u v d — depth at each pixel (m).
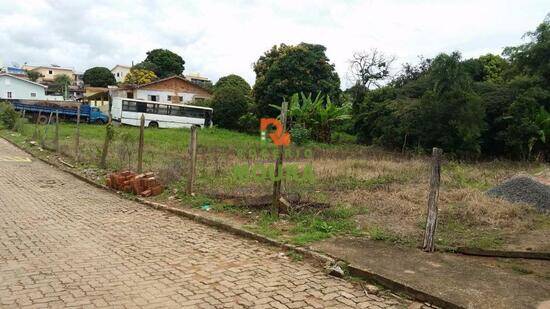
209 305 3.94
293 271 4.89
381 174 12.35
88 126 32.91
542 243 5.84
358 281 4.61
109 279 4.53
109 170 12.70
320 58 35.28
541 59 21.97
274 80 34.41
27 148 19.00
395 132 22.75
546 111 20.25
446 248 5.48
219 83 48.81
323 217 7.07
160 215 7.77
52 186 10.65
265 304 3.98
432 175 5.41
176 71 63.19
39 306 3.81
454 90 19.88
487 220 7.02
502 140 20.97
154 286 4.36
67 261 5.09
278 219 6.99
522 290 4.20
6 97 50.47
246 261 5.22
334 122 29.11
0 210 7.77
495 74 27.28
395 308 3.98
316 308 3.92
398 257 5.18
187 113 37.38
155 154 16.28
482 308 3.78
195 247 5.79
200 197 8.66
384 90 27.94
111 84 69.12
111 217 7.57
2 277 4.50
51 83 69.19
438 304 3.98
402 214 7.37
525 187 8.73
